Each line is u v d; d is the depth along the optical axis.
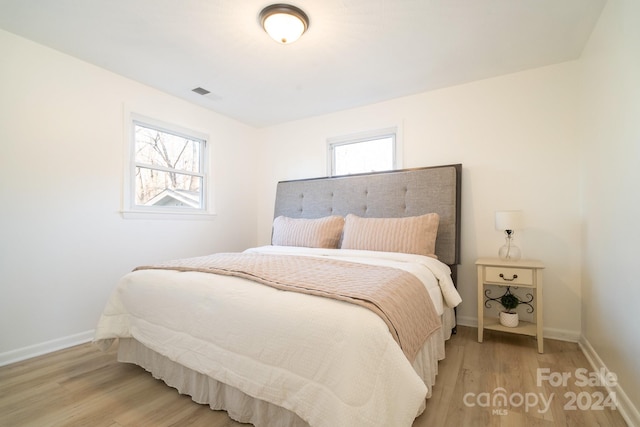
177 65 2.39
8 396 1.54
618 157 1.53
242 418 1.31
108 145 2.46
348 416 0.92
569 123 2.31
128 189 2.59
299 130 3.67
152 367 1.70
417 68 2.42
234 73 2.51
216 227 3.41
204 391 1.45
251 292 1.33
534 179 2.42
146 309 1.64
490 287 2.54
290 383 1.09
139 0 1.67
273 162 3.88
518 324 2.27
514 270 2.15
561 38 2.02
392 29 1.92
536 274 2.09
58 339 2.16
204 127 3.28
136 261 2.64
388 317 1.11
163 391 1.58
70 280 2.24
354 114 3.26
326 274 1.56
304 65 2.38
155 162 2.89
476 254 2.62
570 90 2.31
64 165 2.22
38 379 1.71
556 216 2.34
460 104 2.71
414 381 1.02
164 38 2.03
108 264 2.45
